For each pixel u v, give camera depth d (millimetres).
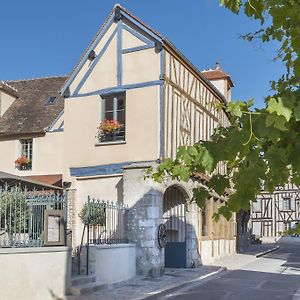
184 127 16000
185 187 16047
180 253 16672
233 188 2518
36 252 9672
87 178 15539
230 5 2641
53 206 10484
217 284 13578
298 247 35000
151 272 13727
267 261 21703
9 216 9664
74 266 11812
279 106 1995
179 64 15891
